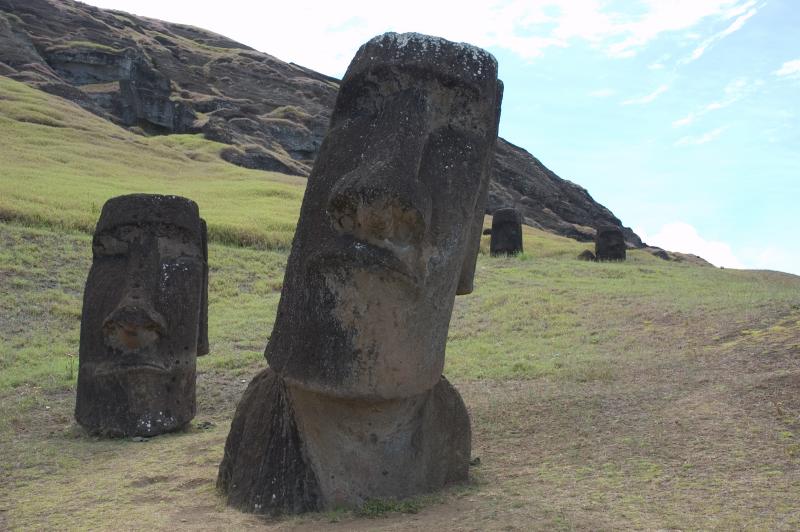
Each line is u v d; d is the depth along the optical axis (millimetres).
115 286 9016
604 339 12500
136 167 36250
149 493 6297
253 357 12781
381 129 5598
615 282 19656
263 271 19594
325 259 5379
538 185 80188
